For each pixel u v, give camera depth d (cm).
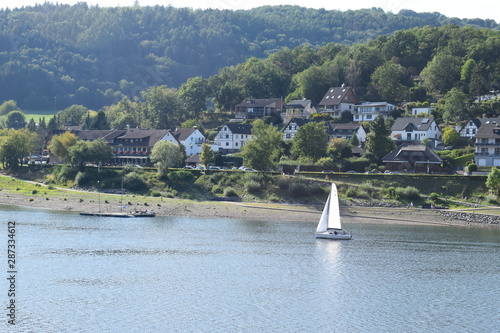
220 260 14050
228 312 10512
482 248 15712
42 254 14288
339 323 10112
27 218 19262
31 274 12588
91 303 10838
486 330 9925
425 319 10381
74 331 9556
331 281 12519
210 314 10394
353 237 16888
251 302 11069
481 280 12775
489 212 19275
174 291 11619
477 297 11631
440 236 17188
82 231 17200
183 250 15012
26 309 10494
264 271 13162
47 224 18212
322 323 10100
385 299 11406
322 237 16700
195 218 19988
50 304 10762
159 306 10750
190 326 9838
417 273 13250
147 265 13488
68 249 14850
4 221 18525
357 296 11550
